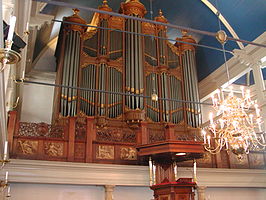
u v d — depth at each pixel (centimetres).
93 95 1236
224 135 825
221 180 1117
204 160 1146
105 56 1303
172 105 1326
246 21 1278
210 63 1572
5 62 300
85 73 1278
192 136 1216
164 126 1245
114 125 1204
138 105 1235
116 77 1298
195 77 1429
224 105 820
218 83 1545
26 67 1538
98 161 1019
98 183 977
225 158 1177
